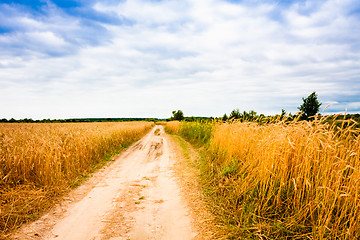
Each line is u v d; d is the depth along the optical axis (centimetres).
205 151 974
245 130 629
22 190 447
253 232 307
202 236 318
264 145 446
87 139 895
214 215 380
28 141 712
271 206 342
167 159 966
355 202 276
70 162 667
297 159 353
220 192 468
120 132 1524
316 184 314
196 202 446
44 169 516
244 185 429
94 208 426
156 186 575
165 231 336
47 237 315
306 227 301
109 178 654
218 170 593
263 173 400
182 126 2323
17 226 335
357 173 286
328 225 287
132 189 548
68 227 346
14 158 500
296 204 336
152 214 399
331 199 293
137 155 1075
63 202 450
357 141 307
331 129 341
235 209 387
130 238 315
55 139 788
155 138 2002
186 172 698
